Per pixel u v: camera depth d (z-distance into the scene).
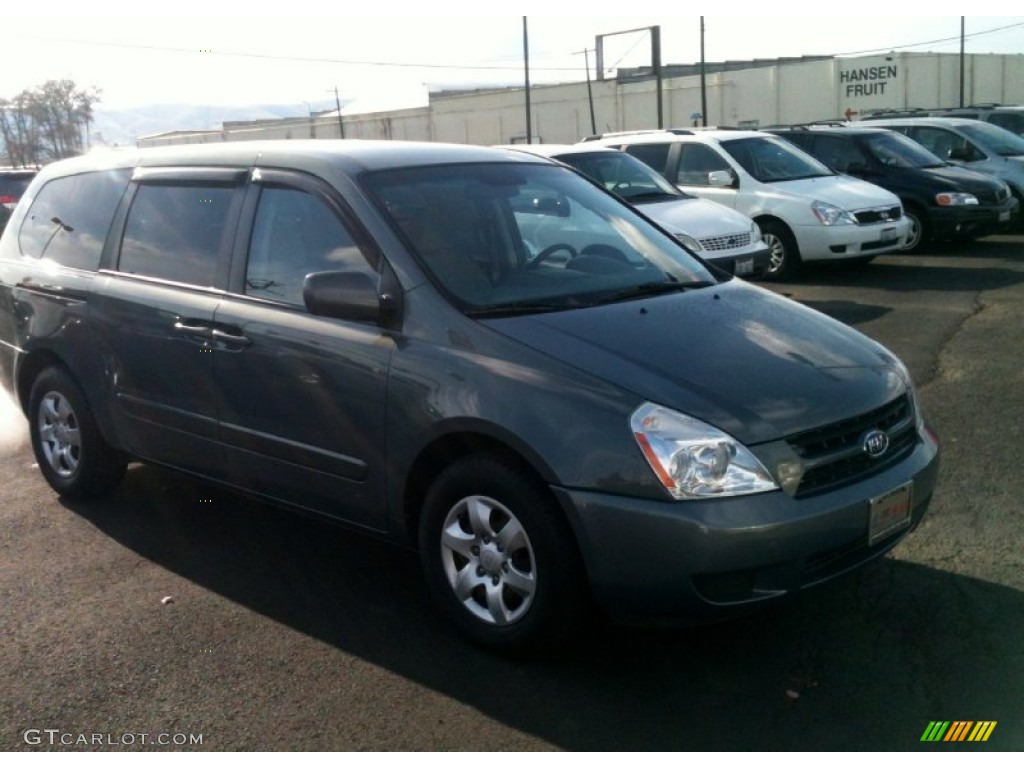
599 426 3.54
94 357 5.29
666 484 3.43
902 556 4.71
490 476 3.76
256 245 4.67
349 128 43.12
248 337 4.50
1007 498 5.34
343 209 4.39
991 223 14.36
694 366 3.76
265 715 3.60
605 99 43.53
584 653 3.96
